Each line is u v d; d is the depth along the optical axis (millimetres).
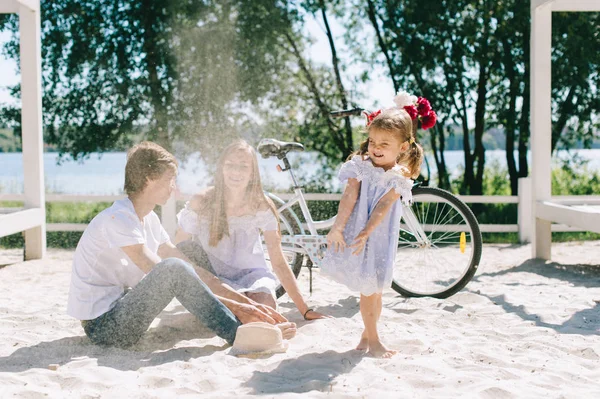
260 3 10922
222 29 10969
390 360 2906
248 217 3615
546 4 6246
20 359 2975
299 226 4445
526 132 11188
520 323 3738
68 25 10984
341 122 11805
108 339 3145
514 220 11000
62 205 11547
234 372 2748
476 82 11297
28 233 6688
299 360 2887
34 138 6609
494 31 10664
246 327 3023
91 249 3201
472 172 11680
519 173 11516
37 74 6582
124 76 11031
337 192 11562
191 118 11070
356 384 2592
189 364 2832
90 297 3174
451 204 4500
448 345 3209
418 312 4023
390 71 11508
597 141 11242
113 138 11211
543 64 6453
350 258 2967
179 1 10766
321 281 5234
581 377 2738
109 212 3154
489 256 6992
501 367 2910
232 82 11109
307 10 11500
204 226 3627
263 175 10039
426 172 12664
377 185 2988
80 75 11117
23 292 4895
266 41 11164
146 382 2602
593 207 6078
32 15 6527
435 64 11086
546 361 3000
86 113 11172
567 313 3992
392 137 2965
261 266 3695
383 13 11367
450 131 11547
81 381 2598
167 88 11039
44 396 2434
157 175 3184
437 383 2592
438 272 5629
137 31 10930
